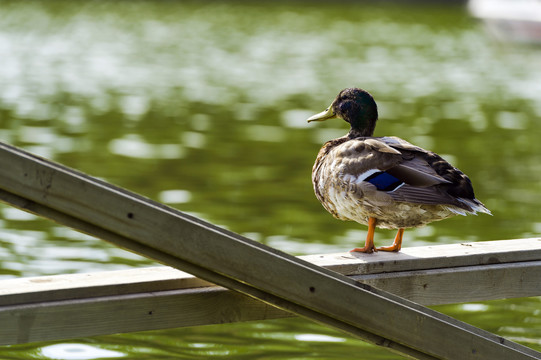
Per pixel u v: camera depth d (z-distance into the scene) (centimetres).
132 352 761
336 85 3088
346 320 520
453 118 2416
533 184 1578
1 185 445
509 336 827
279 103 2603
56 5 6669
